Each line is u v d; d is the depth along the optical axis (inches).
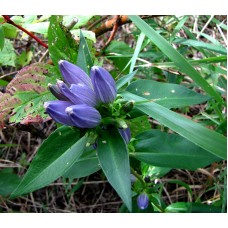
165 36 16.6
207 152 9.8
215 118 15.2
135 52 12.8
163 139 10.2
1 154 18.2
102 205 17.3
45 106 8.4
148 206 12.1
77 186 14.5
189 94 10.0
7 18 12.9
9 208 17.0
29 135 18.2
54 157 9.2
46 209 16.8
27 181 9.0
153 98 10.1
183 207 12.7
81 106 8.5
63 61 9.0
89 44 12.8
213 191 16.4
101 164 8.5
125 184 8.0
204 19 19.1
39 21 13.5
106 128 9.0
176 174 17.0
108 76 8.9
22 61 16.8
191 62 12.9
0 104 11.5
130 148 10.3
